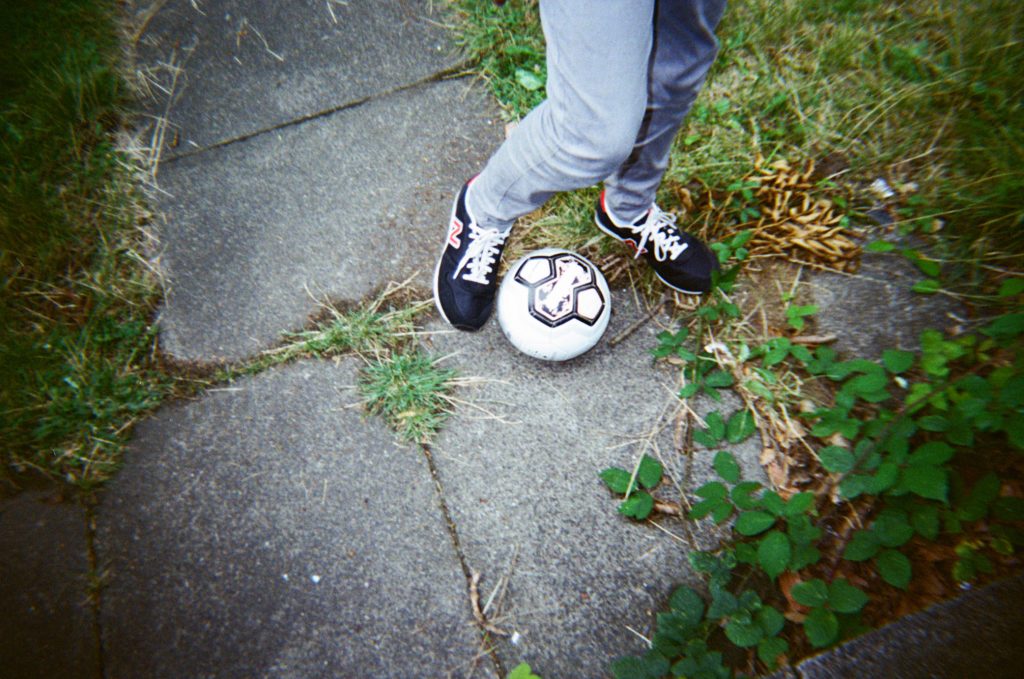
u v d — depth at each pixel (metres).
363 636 1.69
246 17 2.46
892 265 2.12
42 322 1.97
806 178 2.23
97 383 1.89
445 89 2.38
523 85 2.37
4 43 2.30
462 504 1.84
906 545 1.74
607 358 2.03
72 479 1.81
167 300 2.04
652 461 1.84
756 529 1.70
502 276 2.10
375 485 1.85
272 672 1.65
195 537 1.78
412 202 2.21
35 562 1.73
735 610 1.63
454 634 1.70
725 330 2.05
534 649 1.69
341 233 2.15
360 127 2.31
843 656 1.57
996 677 1.52
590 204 2.17
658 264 2.02
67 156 2.19
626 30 0.99
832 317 2.06
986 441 1.82
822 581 1.64
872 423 1.79
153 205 2.16
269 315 2.04
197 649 1.67
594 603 1.74
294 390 1.95
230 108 2.32
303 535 1.79
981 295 2.04
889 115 2.35
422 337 2.04
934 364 1.83
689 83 1.31
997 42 2.41
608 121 1.12
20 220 2.04
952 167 2.25
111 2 2.44
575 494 1.86
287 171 2.23
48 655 1.65
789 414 1.94
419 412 1.91
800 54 2.47
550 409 1.96
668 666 1.60
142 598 1.71
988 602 1.61
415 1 2.50
